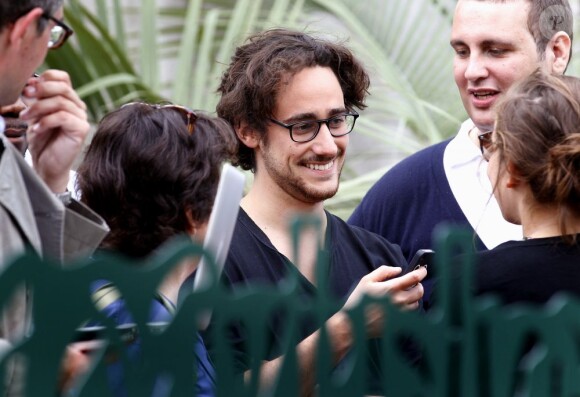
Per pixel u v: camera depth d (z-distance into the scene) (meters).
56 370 3.19
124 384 3.37
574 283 4.45
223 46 9.34
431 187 6.38
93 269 3.21
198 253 3.37
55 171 4.51
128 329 3.46
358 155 10.24
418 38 10.35
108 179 4.40
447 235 3.83
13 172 3.91
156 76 9.73
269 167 5.42
